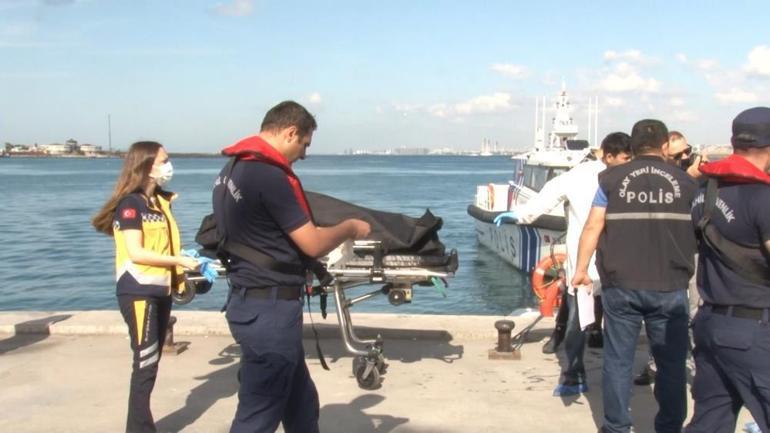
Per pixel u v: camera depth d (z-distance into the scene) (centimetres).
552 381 577
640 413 510
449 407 518
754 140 330
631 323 427
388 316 761
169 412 509
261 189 318
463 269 1831
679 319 418
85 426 481
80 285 1670
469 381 577
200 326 712
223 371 602
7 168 12975
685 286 418
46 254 2153
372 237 557
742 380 334
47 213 3550
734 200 331
